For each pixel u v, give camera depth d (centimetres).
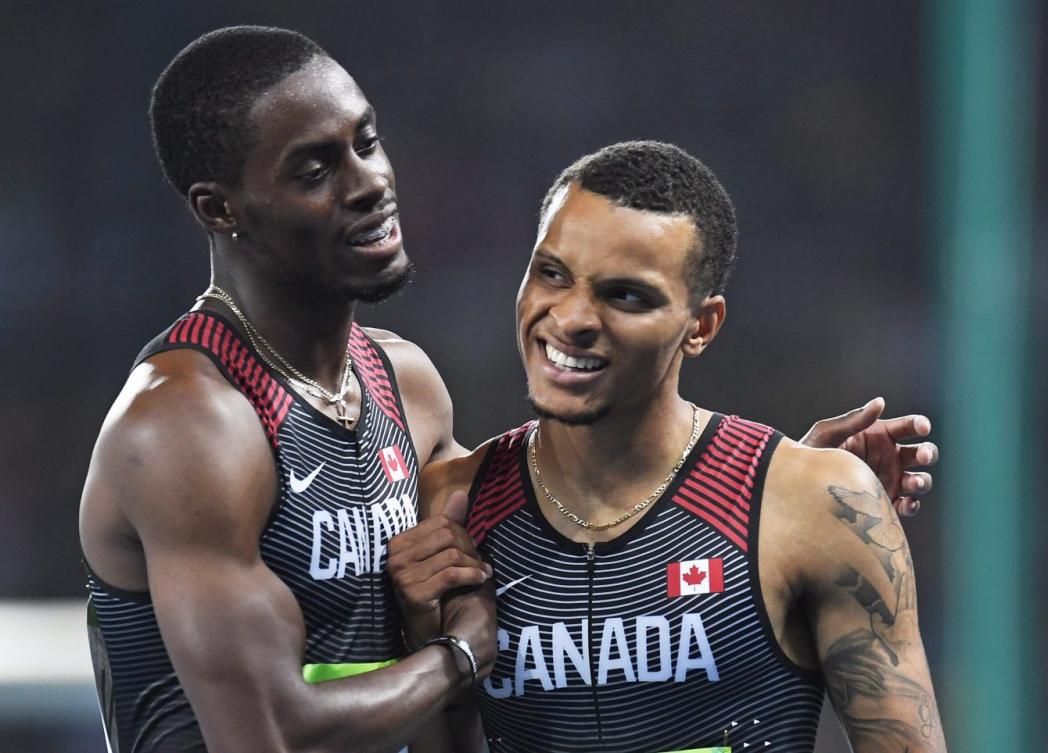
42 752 2208
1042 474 2998
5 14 3253
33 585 3141
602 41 3322
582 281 744
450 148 3338
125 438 786
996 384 3106
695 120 3306
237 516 780
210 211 839
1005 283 3158
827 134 3278
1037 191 3177
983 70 3188
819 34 3269
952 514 2972
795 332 3266
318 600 832
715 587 773
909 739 762
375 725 774
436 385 972
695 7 3281
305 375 858
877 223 3259
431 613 831
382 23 3319
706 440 803
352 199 814
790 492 777
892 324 3225
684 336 780
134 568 812
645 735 791
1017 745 2686
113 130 3291
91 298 3288
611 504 795
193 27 3294
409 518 880
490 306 3288
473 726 927
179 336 830
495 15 3319
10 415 3253
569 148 3331
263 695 765
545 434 816
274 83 811
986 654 2814
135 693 841
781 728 788
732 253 798
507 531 816
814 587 775
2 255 3275
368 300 843
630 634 782
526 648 801
